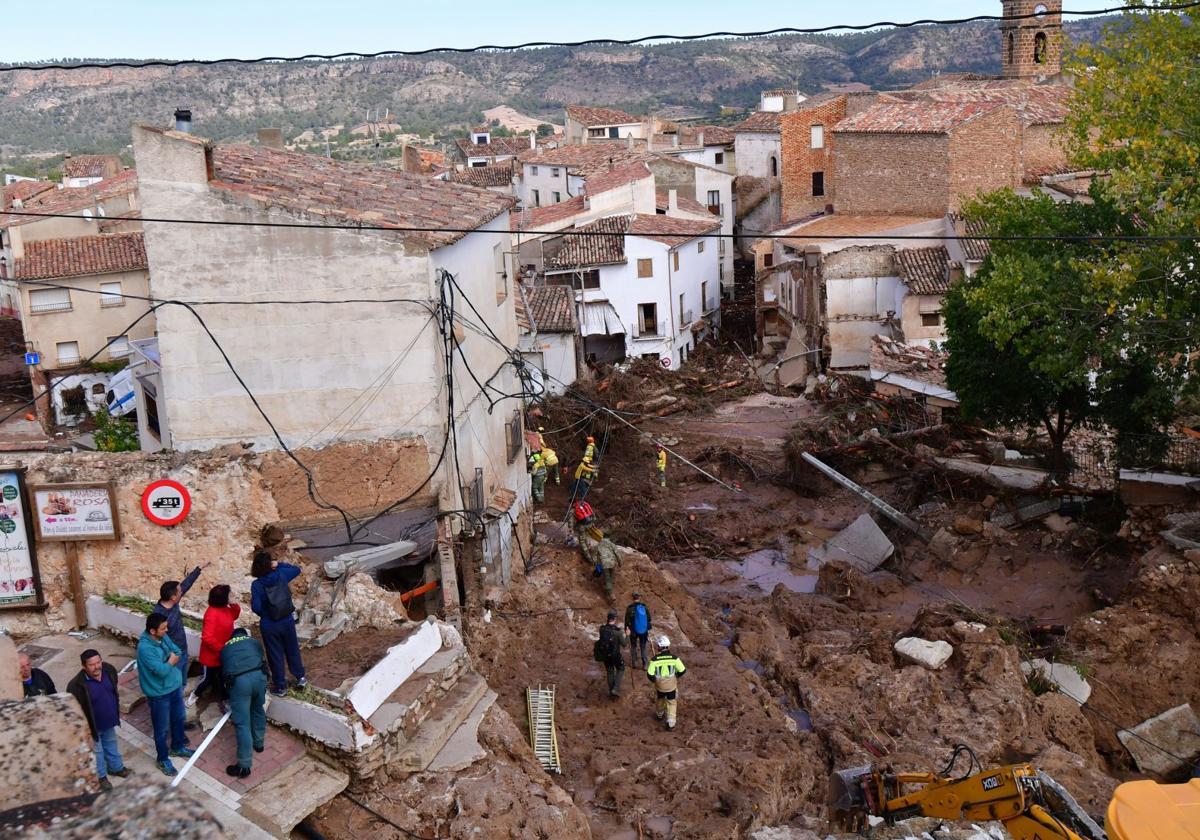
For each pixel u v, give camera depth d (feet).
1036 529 112.16
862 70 640.58
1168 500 102.78
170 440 68.28
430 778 47.39
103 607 58.03
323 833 43.93
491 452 81.00
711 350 223.30
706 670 73.15
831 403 165.78
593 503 129.70
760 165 279.69
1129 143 96.17
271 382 65.92
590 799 56.75
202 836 13.39
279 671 47.26
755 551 120.57
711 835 53.01
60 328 168.86
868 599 104.47
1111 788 65.62
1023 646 89.30
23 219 174.91
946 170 184.85
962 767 65.98
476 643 69.77
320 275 64.80
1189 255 89.86
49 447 67.92
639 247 203.51
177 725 44.57
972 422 125.29
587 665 71.51
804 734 68.33
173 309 65.16
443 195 77.41
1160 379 101.71
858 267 177.17
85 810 14.11
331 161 81.76
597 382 180.86
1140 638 84.94
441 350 67.10
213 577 62.23
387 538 67.51
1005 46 238.07
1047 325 102.42
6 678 37.04
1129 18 96.94
